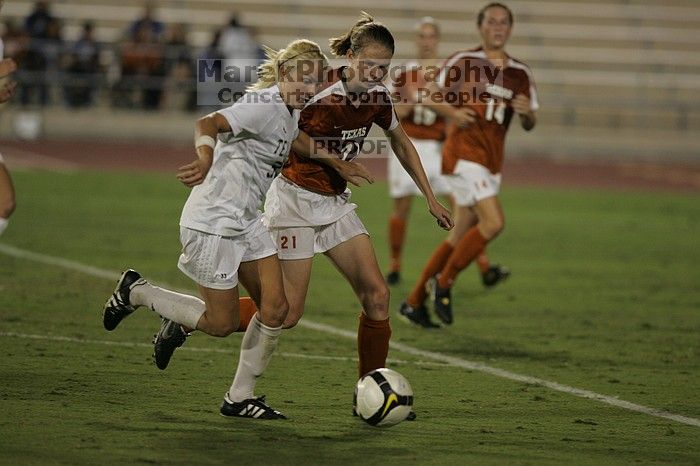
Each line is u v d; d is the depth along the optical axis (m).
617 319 33.09
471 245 30.36
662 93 104.25
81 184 64.38
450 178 31.39
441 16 107.56
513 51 105.50
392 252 39.53
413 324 31.62
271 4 104.62
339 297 35.06
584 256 47.00
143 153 81.12
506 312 33.94
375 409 19.08
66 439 17.75
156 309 20.39
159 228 49.28
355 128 20.64
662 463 17.78
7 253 40.50
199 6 103.12
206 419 19.66
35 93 85.19
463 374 24.89
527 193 70.00
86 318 29.48
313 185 20.62
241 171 18.89
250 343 19.73
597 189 73.50
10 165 71.25
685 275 42.78
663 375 25.44
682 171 85.31
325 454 17.64
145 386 22.14
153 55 86.00
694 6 111.00
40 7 85.56
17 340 26.14
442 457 17.72
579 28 108.25
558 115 99.25
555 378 24.73
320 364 25.27
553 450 18.44
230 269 19.12
